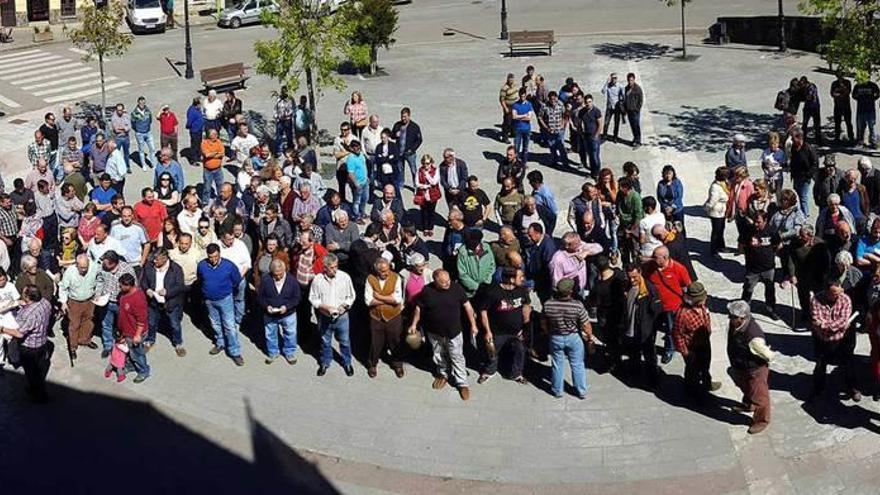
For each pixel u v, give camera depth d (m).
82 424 14.59
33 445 14.11
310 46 25.20
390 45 39.94
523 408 14.51
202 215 18.28
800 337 15.95
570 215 17.36
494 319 14.63
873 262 15.66
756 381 13.40
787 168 23.08
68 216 20.34
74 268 16.16
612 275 14.82
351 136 21.84
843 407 14.12
